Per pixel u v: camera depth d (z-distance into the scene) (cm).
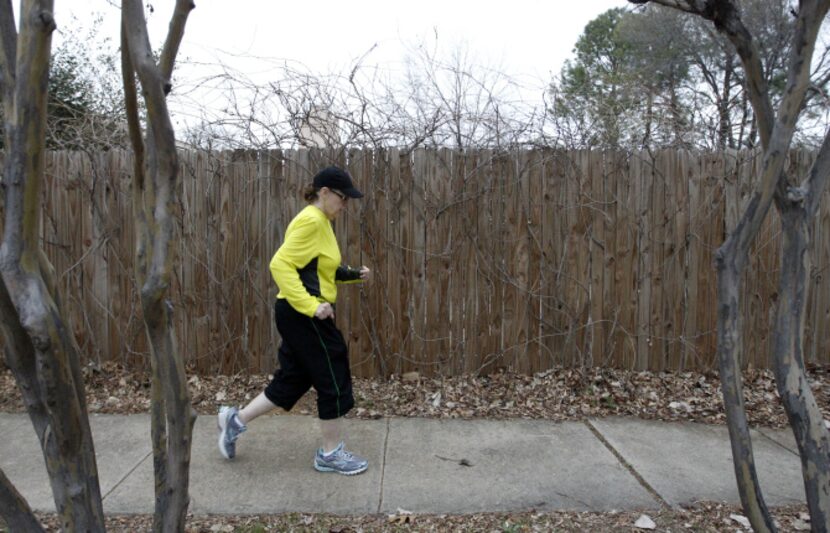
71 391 168
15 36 162
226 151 499
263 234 503
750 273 520
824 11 195
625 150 506
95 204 502
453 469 364
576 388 494
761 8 845
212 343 511
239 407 466
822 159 218
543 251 507
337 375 350
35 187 157
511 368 514
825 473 209
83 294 509
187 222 502
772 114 218
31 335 157
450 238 503
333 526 298
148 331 185
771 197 209
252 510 313
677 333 518
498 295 509
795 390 214
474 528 297
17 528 175
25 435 412
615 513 312
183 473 193
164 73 173
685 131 523
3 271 157
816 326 531
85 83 710
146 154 180
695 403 474
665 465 371
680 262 514
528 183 504
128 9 166
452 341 510
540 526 299
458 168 499
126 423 435
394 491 336
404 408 464
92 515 177
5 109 158
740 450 214
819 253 526
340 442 359
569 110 511
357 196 344
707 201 511
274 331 511
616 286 513
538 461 376
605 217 508
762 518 214
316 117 494
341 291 503
